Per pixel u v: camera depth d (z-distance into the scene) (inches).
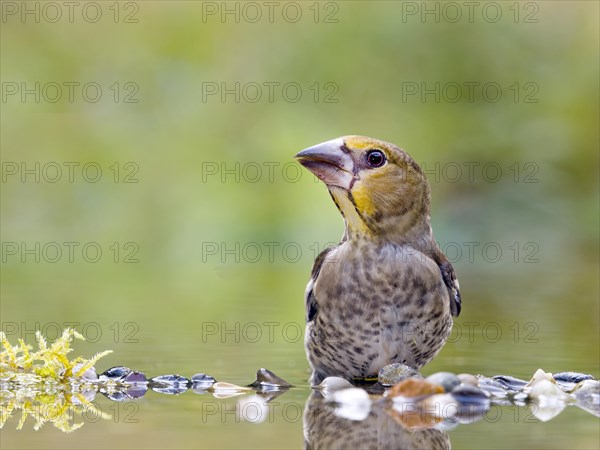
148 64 789.2
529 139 771.4
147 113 772.0
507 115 788.0
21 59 776.3
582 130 782.5
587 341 335.3
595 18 836.0
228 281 542.6
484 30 807.7
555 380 261.4
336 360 278.7
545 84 802.2
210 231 714.8
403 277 272.4
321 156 280.4
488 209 743.1
